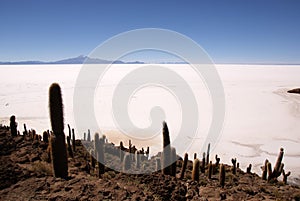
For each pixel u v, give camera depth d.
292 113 34.94
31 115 32.00
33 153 9.62
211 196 8.57
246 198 8.77
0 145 9.82
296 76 113.62
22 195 6.03
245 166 17.66
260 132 25.48
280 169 12.66
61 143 7.20
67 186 6.54
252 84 76.06
